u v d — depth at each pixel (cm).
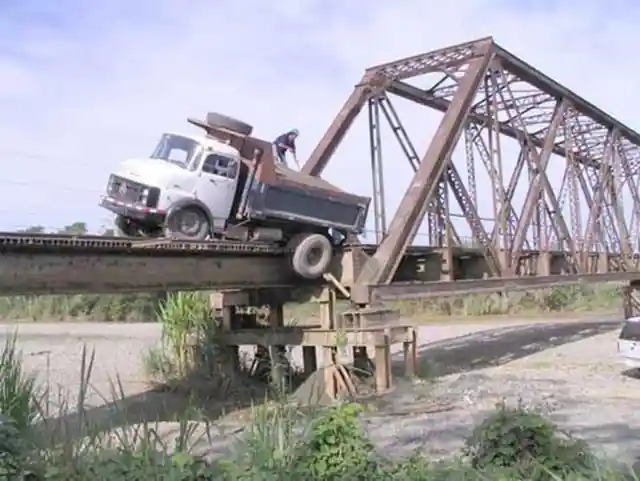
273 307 1955
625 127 3688
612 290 5231
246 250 1598
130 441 728
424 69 2377
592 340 3048
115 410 829
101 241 1300
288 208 1709
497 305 5053
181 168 1548
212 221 1577
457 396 1666
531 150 2620
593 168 3709
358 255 1819
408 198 1986
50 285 1262
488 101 2380
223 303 2016
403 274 2288
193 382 1872
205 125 1647
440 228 2188
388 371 1736
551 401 1573
